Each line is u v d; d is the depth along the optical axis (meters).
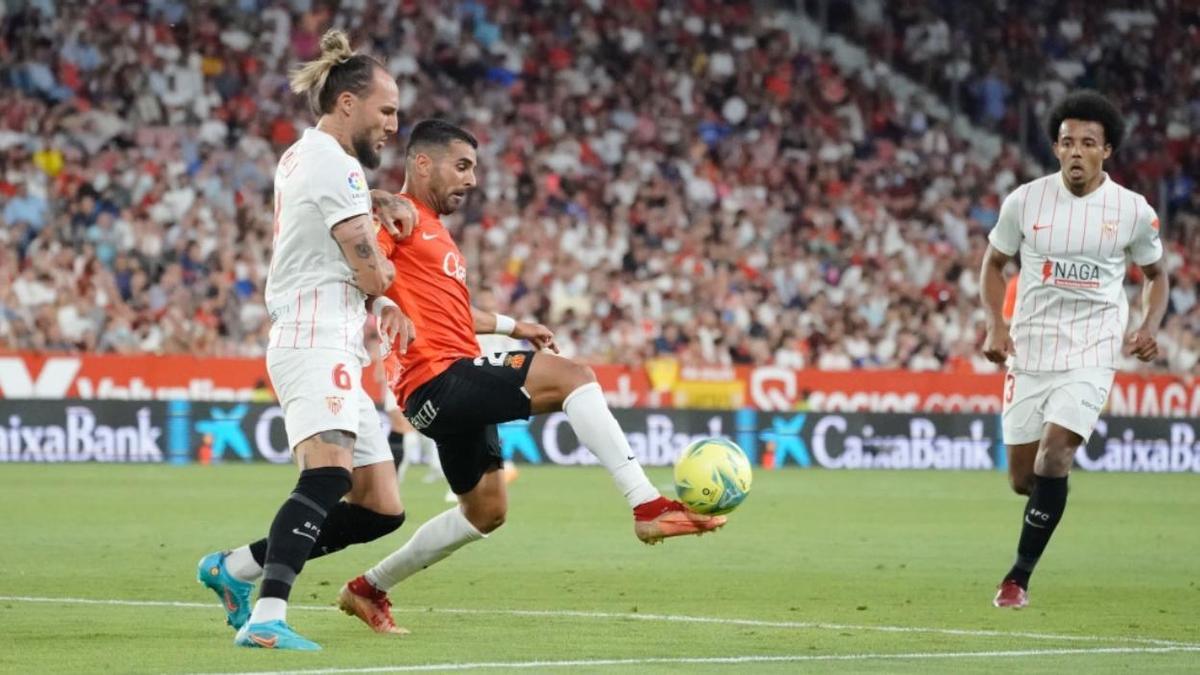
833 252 78.44
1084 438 23.20
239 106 76.00
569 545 32.44
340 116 17.64
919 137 86.69
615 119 82.44
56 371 59.84
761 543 33.47
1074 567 29.38
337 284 17.44
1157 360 75.88
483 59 82.38
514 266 72.00
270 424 60.91
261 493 45.19
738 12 88.50
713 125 84.12
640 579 26.30
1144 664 16.88
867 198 82.19
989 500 47.62
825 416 65.56
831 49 89.12
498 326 20.19
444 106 80.12
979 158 88.50
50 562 27.88
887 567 28.89
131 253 67.38
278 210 17.61
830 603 23.12
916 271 79.12
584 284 71.81
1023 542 23.09
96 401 58.66
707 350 70.50
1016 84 91.06
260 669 15.59
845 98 87.00
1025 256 23.86
